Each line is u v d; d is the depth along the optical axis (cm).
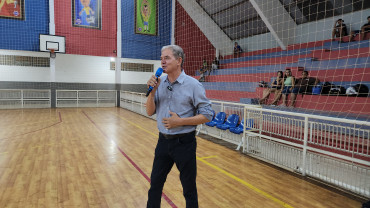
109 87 1277
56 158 403
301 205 259
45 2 1098
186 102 159
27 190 282
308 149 349
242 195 281
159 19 1328
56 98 1152
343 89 554
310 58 733
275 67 829
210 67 1187
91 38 1203
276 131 396
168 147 161
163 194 278
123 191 285
